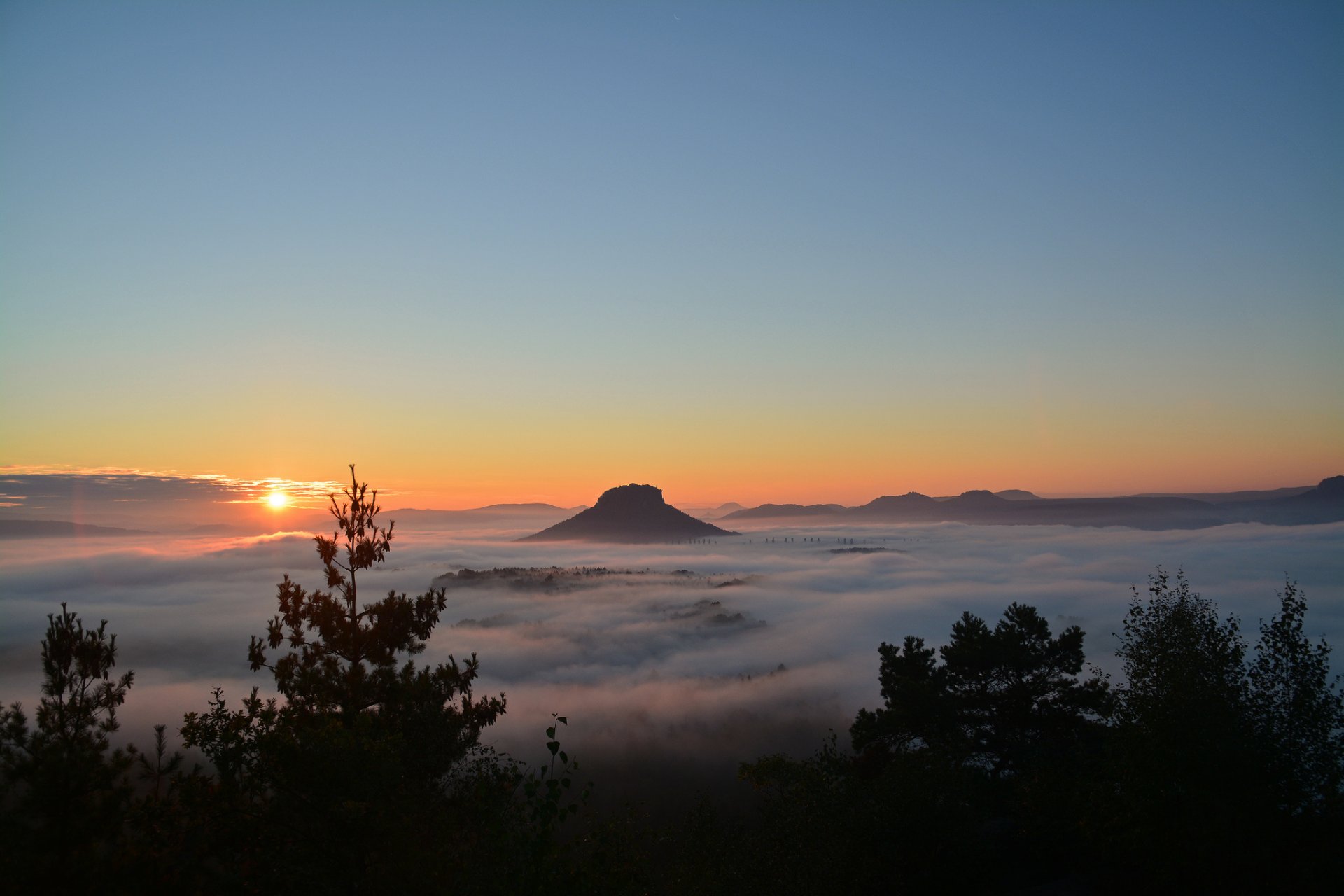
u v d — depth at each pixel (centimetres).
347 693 1819
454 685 2000
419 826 1412
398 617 2072
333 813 1283
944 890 2155
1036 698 3206
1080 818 2195
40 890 1294
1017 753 3019
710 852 2306
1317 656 1878
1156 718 1856
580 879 1187
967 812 2245
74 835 1360
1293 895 1705
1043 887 2183
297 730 1394
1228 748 1755
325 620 2002
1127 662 2095
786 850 2172
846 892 2077
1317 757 1802
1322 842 1725
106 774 1418
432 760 1689
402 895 1277
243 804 1399
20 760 1392
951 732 3084
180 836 1370
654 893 1895
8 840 1321
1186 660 1891
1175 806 1823
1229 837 1731
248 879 1347
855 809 2233
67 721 1472
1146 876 2044
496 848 1217
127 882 1328
